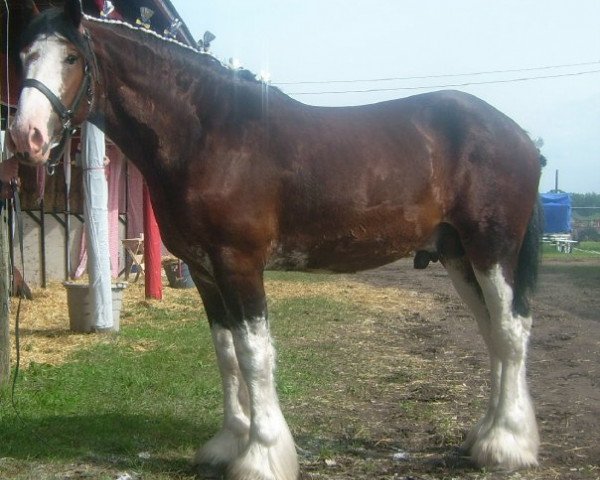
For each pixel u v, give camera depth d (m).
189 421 4.81
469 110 4.08
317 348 7.40
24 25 3.65
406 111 4.09
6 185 4.01
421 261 4.45
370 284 14.52
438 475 3.92
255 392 3.67
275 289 12.91
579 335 8.34
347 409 5.21
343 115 4.00
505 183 4.01
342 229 3.82
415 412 5.10
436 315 10.10
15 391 5.37
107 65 3.68
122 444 4.31
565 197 32.31
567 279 15.77
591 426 4.77
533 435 4.05
